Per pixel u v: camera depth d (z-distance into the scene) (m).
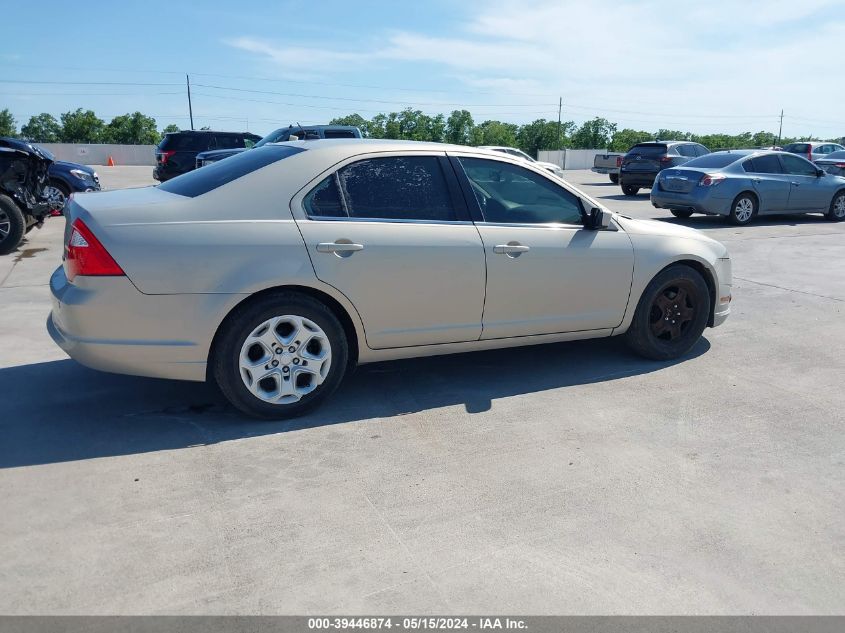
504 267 4.43
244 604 2.48
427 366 5.09
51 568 2.66
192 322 3.72
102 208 3.73
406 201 4.24
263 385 4.02
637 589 2.62
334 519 3.04
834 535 3.00
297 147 4.21
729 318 6.54
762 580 2.69
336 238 3.96
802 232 12.23
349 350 4.25
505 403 4.41
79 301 3.62
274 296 3.88
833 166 20.48
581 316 4.82
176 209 3.77
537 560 2.78
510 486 3.36
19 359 5.04
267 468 3.49
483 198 4.50
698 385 4.80
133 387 4.53
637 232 5.00
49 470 3.42
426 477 3.43
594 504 3.21
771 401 4.53
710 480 3.46
